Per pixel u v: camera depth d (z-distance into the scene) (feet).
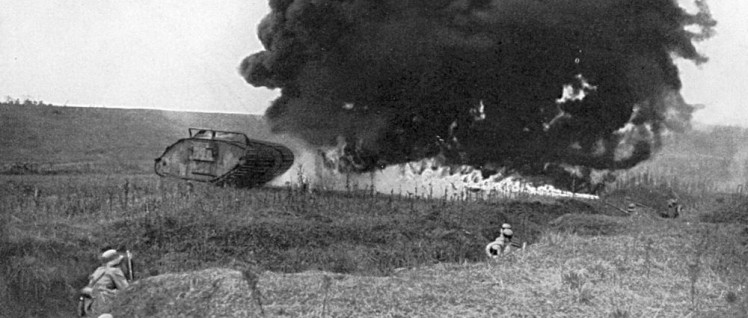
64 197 56.03
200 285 24.99
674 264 32.04
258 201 59.16
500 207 61.16
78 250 37.86
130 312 23.95
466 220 53.21
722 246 35.73
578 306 25.48
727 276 30.14
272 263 39.75
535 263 32.63
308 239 45.01
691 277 29.09
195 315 23.16
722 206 58.90
